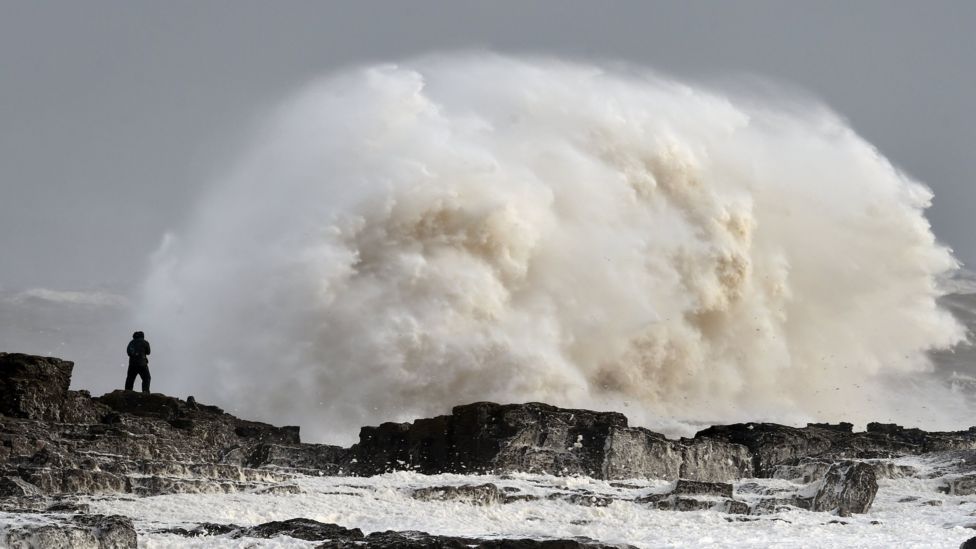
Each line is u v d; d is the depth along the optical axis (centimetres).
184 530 7700
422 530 8662
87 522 6806
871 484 10688
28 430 10856
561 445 12475
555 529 9100
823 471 13000
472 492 10256
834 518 10156
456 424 12588
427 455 12681
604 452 12375
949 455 13488
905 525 9831
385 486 10631
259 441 13238
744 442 13825
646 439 12731
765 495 11238
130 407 12988
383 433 13112
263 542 7081
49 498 8744
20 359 11438
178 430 12419
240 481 10631
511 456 12150
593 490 10988
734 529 9481
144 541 7100
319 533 7381
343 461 13175
